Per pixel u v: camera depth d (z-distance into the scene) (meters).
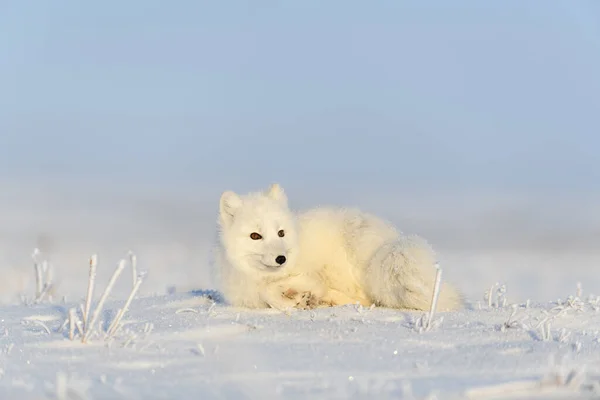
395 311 12.92
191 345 9.86
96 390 7.37
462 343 9.93
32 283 27.64
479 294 24.39
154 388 7.47
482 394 7.06
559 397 6.98
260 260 13.40
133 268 13.14
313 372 8.19
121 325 10.80
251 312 13.00
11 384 7.66
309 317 12.21
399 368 8.37
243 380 7.84
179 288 23.86
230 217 14.12
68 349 9.73
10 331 11.38
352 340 10.05
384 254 13.70
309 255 14.34
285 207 14.32
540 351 9.29
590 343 9.95
